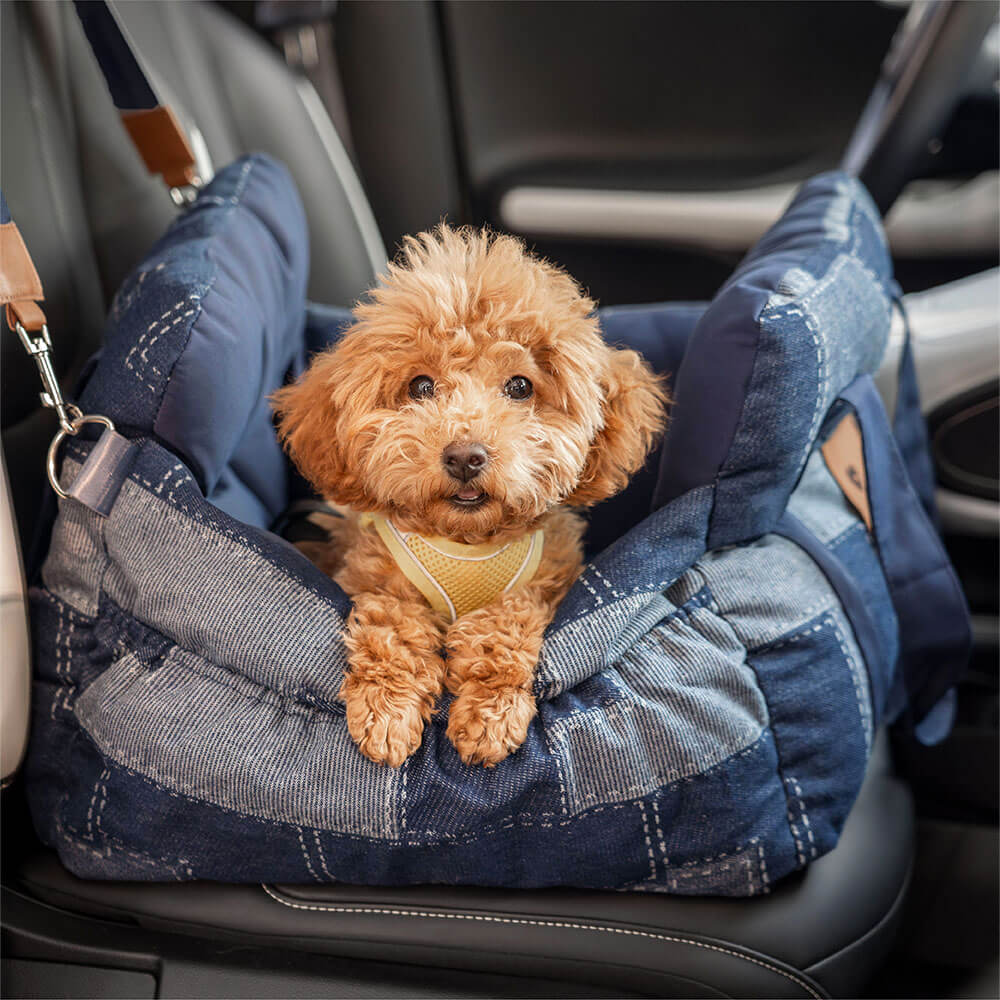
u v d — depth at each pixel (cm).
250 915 118
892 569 153
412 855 113
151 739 113
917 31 217
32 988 117
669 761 113
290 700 116
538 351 127
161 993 115
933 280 248
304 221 180
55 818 122
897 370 179
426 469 116
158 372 123
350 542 145
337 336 176
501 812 110
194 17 207
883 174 228
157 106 161
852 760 124
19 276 117
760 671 121
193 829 114
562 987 117
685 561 125
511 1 236
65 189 160
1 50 146
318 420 128
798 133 244
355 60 241
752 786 116
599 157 250
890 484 152
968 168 241
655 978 116
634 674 118
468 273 126
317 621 117
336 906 117
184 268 132
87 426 126
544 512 131
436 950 117
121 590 122
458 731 112
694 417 129
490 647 118
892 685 153
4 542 118
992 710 190
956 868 171
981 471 197
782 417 126
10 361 141
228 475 148
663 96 243
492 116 249
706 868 116
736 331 125
